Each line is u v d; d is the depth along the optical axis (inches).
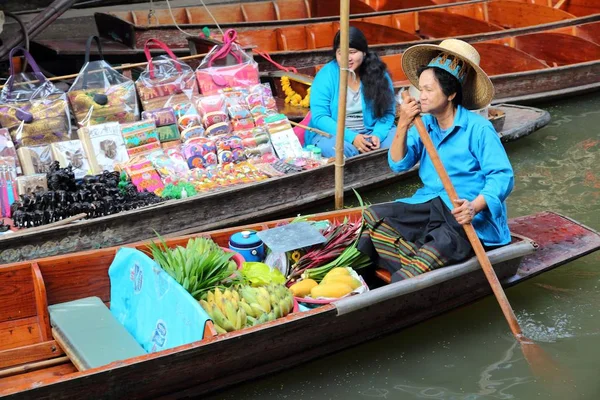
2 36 368.8
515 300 173.0
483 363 151.6
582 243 178.2
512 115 267.1
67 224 178.1
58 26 406.3
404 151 158.6
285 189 206.8
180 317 134.5
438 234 152.8
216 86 235.8
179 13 357.4
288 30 337.4
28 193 185.8
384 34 341.4
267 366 139.3
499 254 154.7
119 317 152.3
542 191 235.9
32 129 207.9
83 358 132.8
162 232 190.2
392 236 159.3
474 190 155.5
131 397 125.7
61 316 144.6
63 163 202.8
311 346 143.0
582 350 155.6
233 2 466.6
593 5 405.7
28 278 148.1
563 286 179.6
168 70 232.1
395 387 144.6
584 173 249.0
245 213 201.8
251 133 222.1
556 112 302.7
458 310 167.3
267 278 149.9
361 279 154.6
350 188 218.1
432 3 403.2
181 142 220.5
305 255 160.1
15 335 147.6
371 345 155.9
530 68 315.0
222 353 130.6
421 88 152.1
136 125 212.5
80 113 217.8
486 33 334.0
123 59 319.6
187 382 130.5
